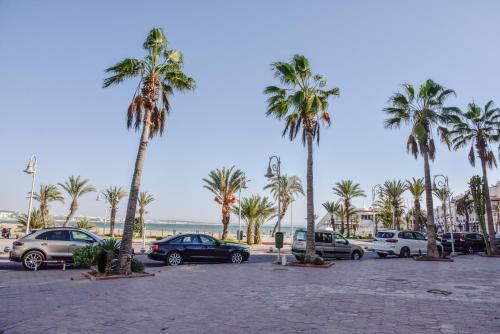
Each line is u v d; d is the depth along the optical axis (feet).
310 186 57.11
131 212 41.75
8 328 19.61
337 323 21.35
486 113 90.38
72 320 21.39
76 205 156.56
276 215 134.41
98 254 39.60
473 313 23.98
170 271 45.68
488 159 90.22
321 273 44.98
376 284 36.11
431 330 20.07
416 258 68.03
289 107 60.59
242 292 31.01
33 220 136.98
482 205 84.28
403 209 208.23
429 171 71.82
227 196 124.98
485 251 91.25
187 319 21.97
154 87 45.06
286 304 26.35
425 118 72.28
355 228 245.86
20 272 44.09
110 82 44.96
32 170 75.72
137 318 22.04
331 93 60.29
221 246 57.52
